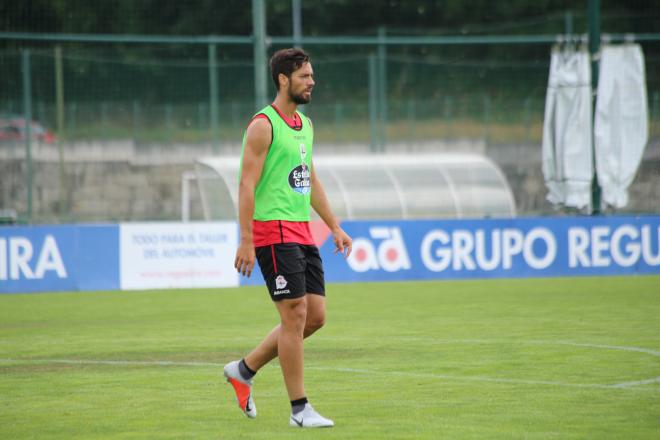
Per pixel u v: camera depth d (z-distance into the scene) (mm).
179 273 54969
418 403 21844
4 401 22750
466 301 45875
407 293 50062
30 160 67500
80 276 53531
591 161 60625
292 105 19656
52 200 86688
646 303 44000
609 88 60688
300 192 19500
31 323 39719
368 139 94562
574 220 58438
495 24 125250
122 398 23031
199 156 87875
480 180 65062
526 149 90938
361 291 51438
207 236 55438
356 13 124125
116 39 63000
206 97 101812
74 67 100312
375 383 24594
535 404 21531
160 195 87938
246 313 42531
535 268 58219
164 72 102125
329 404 21859
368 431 18953
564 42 61656
